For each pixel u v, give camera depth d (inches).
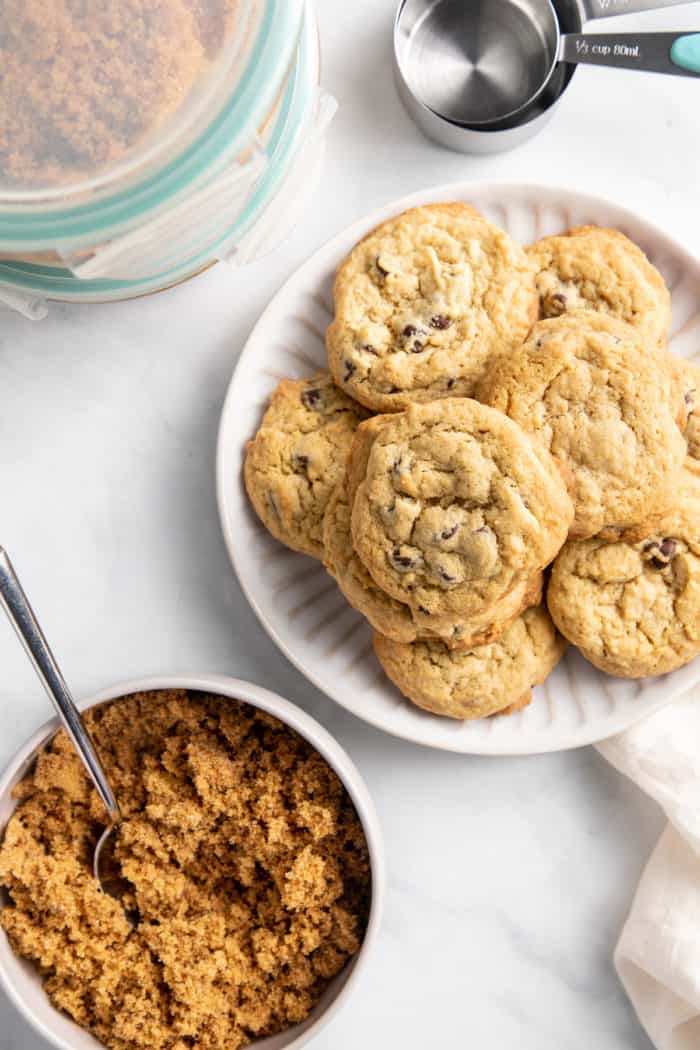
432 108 23.0
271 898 22.1
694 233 23.4
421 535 20.1
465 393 21.8
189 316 23.4
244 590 22.5
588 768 23.7
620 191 23.4
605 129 23.3
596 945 23.7
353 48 23.1
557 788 23.7
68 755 21.8
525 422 20.8
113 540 23.6
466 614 20.3
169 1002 21.6
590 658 22.0
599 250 22.1
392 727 22.3
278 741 22.3
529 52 22.8
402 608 21.2
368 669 22.7
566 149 23.3
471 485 20.0
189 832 21.9
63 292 21.0
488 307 21.7
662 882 23.0
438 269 21.8
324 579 23.0
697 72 21.8
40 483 23.6
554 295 22.1
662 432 20.7
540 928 23.7
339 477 22.1
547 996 23.7
